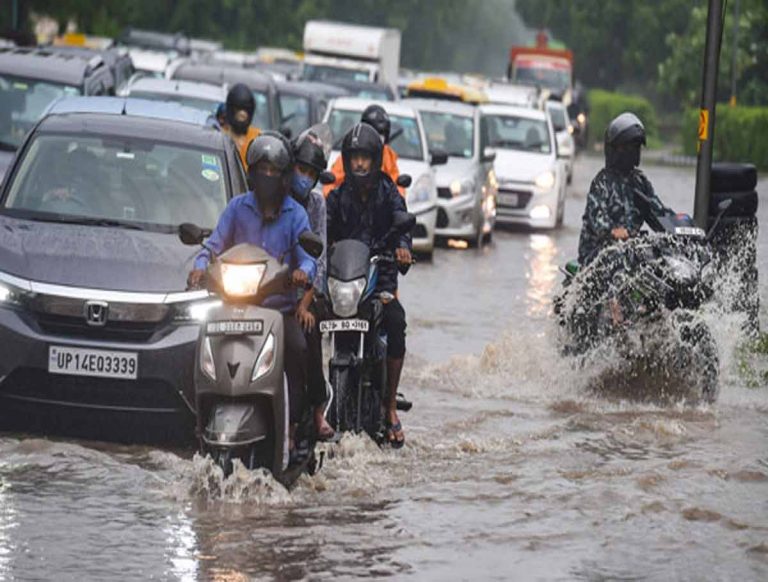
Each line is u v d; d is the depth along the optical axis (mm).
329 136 25344
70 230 25531
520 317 40594
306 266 21547
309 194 24125
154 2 188000
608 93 182125
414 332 37406
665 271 30141
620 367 30750
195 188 27062
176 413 23828
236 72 62062
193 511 20547
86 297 23766
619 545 19750
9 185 26719
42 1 123375
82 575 17688
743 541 20047
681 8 192000
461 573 18375
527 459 24484
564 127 110375
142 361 23625
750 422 28406
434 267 52688
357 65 105688
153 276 24203
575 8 198125
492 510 21281
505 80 144250
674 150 151750
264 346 21047
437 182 59688
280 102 66375
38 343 23625
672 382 30484
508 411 28500
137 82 52469
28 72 45062
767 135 121562
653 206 31250
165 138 27984
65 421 23953
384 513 20938
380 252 24719
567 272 31750
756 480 23562
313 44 108812
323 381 22547
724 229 35594
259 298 21156
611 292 30516
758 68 151375
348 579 17984
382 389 24172
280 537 19562
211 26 192625
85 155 27328
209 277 21156
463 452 24906
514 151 72688
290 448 22016
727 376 33062
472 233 60188
